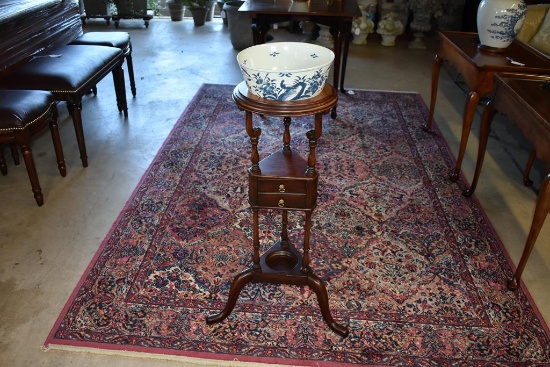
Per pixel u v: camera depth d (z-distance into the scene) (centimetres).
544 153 158
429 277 179
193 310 162
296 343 151
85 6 512
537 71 206
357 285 174
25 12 256
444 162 261
